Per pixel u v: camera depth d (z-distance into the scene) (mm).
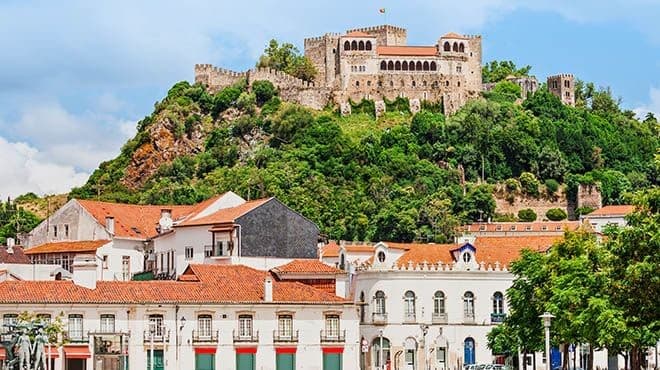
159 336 190625
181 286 195375
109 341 187375
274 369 195125
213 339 192625
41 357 149875
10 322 159000
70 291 188125
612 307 142250
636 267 135750
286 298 197125
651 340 138625
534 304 174250
